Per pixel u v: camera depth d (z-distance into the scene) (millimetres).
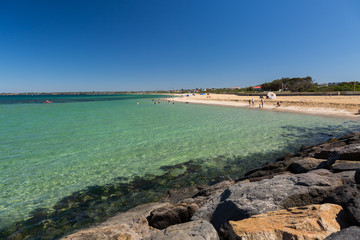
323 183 5340
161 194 9172
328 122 25078
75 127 24688
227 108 49875
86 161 13172
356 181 4957
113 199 8797
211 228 4395
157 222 6188
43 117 34531
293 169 8891
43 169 11922
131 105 67875
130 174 11273
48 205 8320
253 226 3947
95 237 5152
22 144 17062
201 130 22219
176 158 13602
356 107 32344
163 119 31359
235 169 11695
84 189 9656
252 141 17312
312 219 3818
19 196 8992
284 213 4402
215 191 7855
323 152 9453
